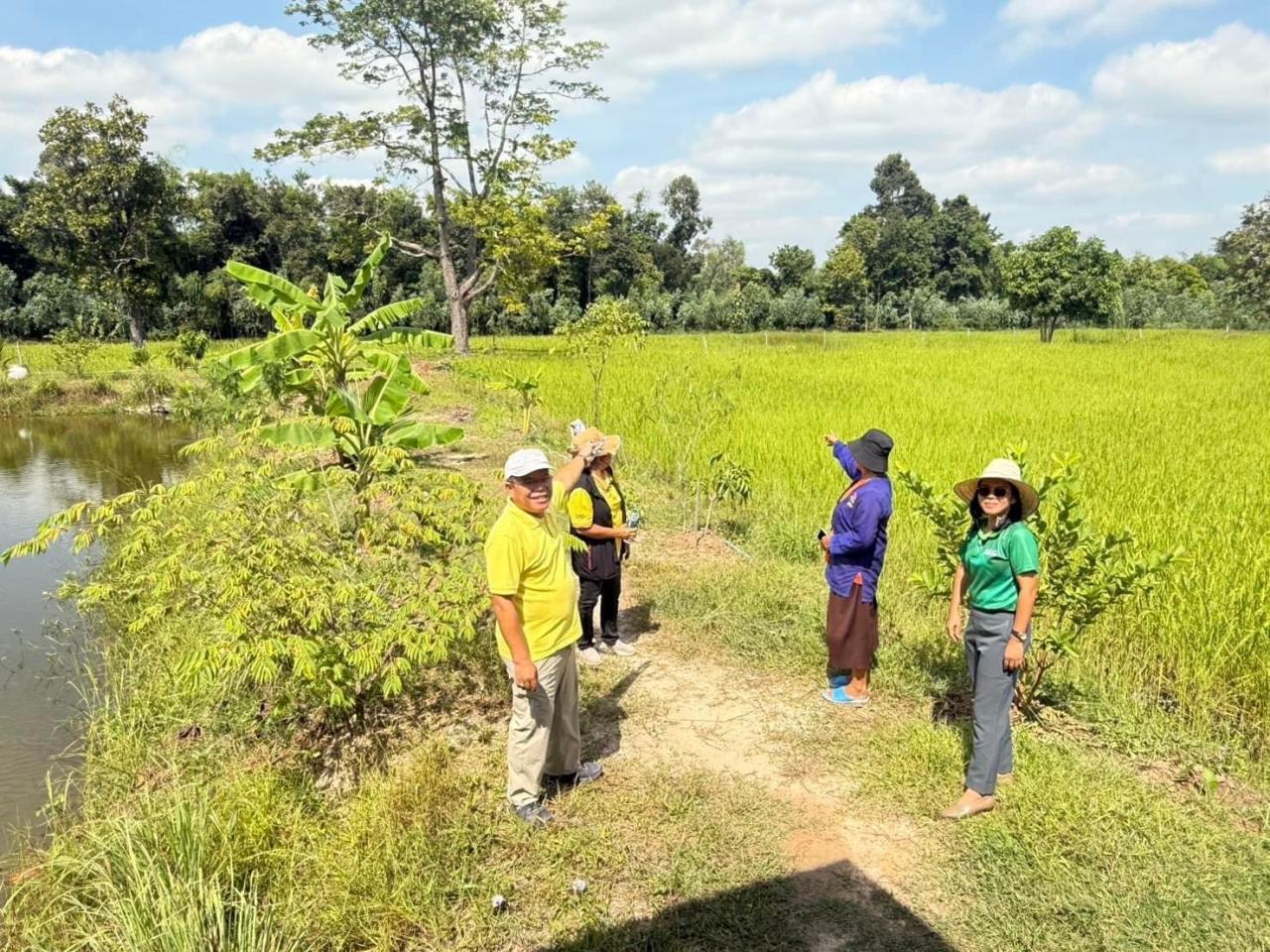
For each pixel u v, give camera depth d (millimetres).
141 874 3742
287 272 57312
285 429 8117
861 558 5418
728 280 76438
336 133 32344
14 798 5301
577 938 3541
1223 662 5570
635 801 4469
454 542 5797
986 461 11250
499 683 5715
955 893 3822
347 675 4848
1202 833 4152
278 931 3547
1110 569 4930
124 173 37031
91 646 7711
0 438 20047
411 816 4199
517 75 33625
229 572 4930
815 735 5184
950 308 66938
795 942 3543
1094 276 40438
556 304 58969
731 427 13852
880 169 107688
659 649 6496
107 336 45531
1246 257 37969
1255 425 14648
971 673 4465
